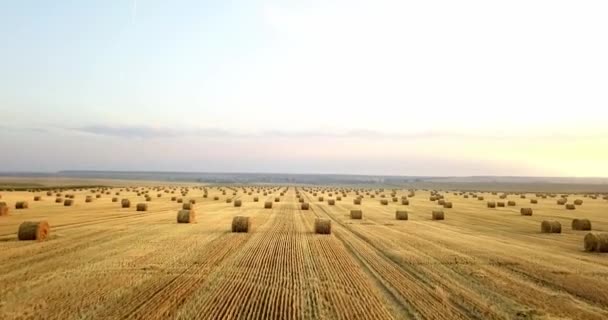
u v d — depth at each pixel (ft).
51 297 42.42
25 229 79.15
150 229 97.40
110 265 57.36
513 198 263.49
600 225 116.98
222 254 66.54
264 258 63.67
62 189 312.50
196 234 89.56
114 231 93.25
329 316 38.04
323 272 54.70
